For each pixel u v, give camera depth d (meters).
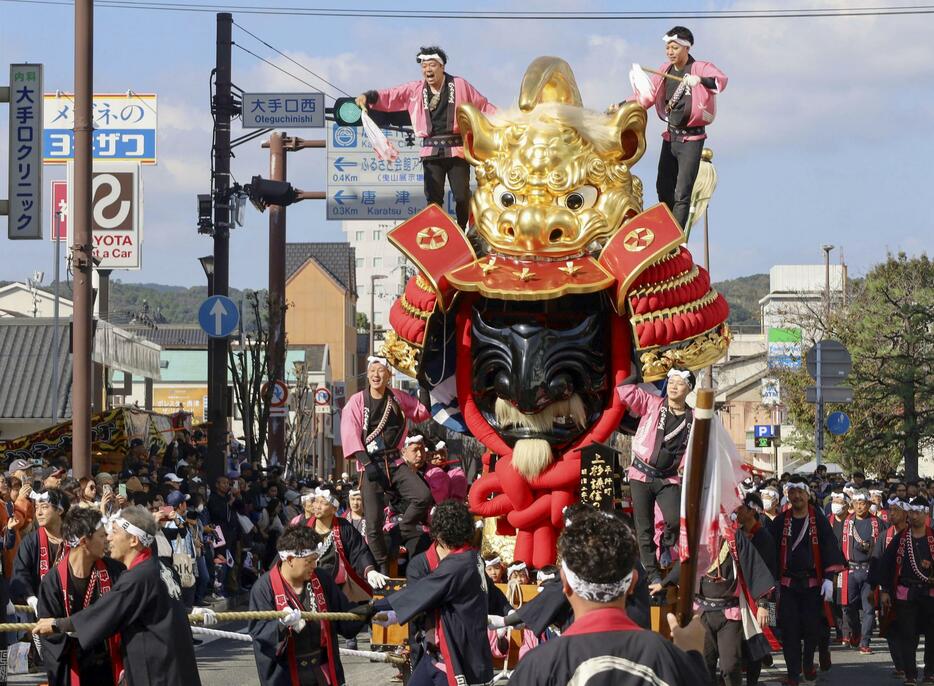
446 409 11.75
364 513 12.02
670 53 12.65
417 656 10.04
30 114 18.27
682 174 12.48
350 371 91.25
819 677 16.41
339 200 27.73
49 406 32.47
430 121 12.62
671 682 4.87
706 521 6.98
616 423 11.21
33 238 18.27
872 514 20.05
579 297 11.21
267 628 8.95
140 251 29.17
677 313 11.05
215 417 26.34
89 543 8.77
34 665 14.62
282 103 27.08
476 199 11.52
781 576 15.51
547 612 8.66
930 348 48.81
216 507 22.56
